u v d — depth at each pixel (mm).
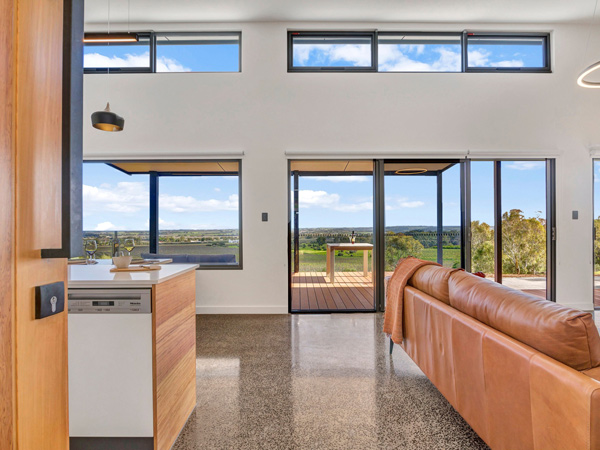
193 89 4133
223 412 1882
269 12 3896
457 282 1705
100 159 4129
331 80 4117
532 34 4184
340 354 2723
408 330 2240
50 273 659
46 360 647
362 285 5098
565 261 4102
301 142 4109
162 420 1513
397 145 4102
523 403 1138
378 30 4129
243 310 4059
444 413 1864
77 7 651
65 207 614
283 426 1749
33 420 610
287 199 4086
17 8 567
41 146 625
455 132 4113
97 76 4141
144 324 1463
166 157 4109
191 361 1872
